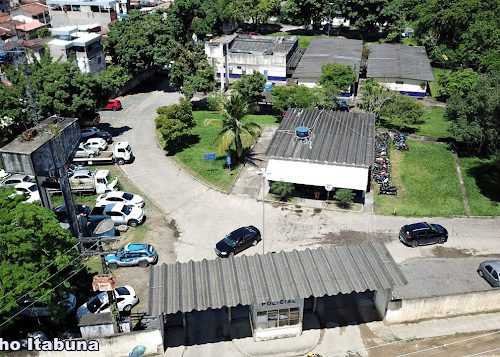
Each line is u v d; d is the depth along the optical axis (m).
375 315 32.84
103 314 30.50
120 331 30.48
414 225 40.25
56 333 31.92
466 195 47.12
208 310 33.56
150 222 43.81
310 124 51.53
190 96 66.94
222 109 52.28
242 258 32.66
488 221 43.22
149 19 77.62
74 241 31.09
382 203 45.81
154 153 57.16
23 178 49.38
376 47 89.56
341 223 42.91
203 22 88.62
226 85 80.25
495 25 80.44
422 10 95.12
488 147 53.03
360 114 53.88
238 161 53.81
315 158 45.50
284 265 31.89
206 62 69.69
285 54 78.19
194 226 43.06
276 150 47.00
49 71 55.44
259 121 66.25
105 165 54.59
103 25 98.94
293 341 30.97
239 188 48.75
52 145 35.44
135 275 37.25
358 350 30.17
